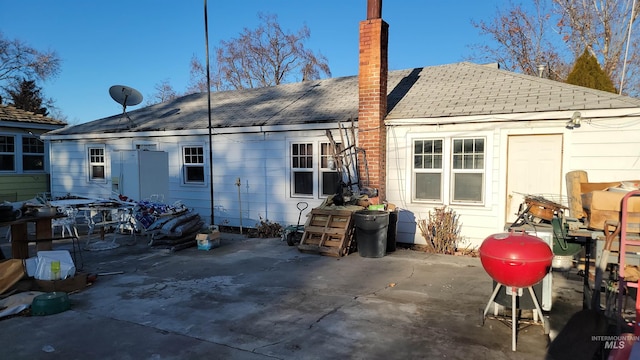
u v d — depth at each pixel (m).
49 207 6.52
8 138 14.94
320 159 9.84
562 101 7.63
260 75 32.94
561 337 4.01
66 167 13.79
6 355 3.83
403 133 8.78
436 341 4.08
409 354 3.81
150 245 8.66
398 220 8.90
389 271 6.72
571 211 5.54
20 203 6.57
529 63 22.77
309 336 4.22
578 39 20.58
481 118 7.89
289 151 10.21
